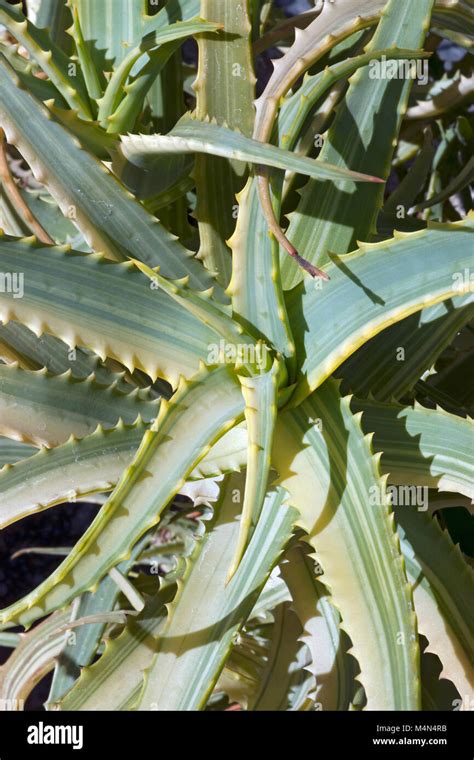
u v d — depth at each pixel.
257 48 1.91
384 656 1.45
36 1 2.11
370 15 1.57
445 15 1.73
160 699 1.49
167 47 1.67
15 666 1.96
